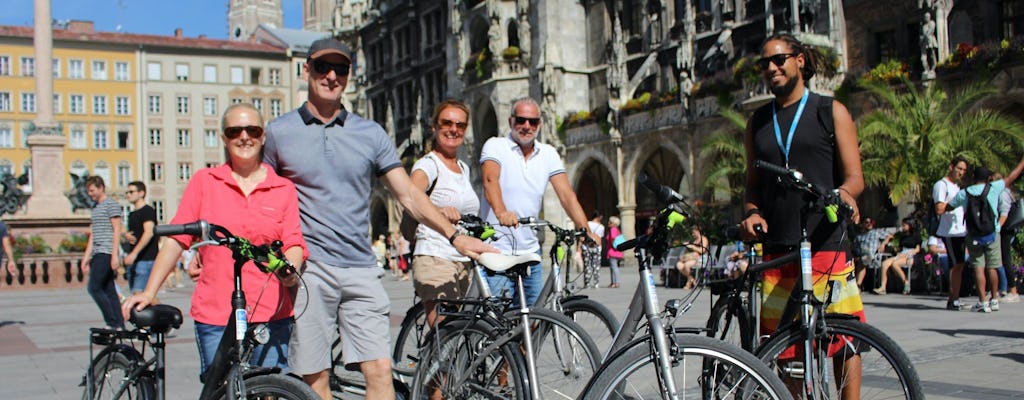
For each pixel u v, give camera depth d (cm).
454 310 770
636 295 631
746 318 659
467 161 5081
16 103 8631
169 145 9000
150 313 601
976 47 2867
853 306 641
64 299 2828
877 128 2523
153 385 639
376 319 657
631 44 4566
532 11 4747
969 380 885
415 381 730
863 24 3341
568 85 4659
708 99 3731
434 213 669
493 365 677
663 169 4419
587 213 4906
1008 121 2477
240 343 542
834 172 658
